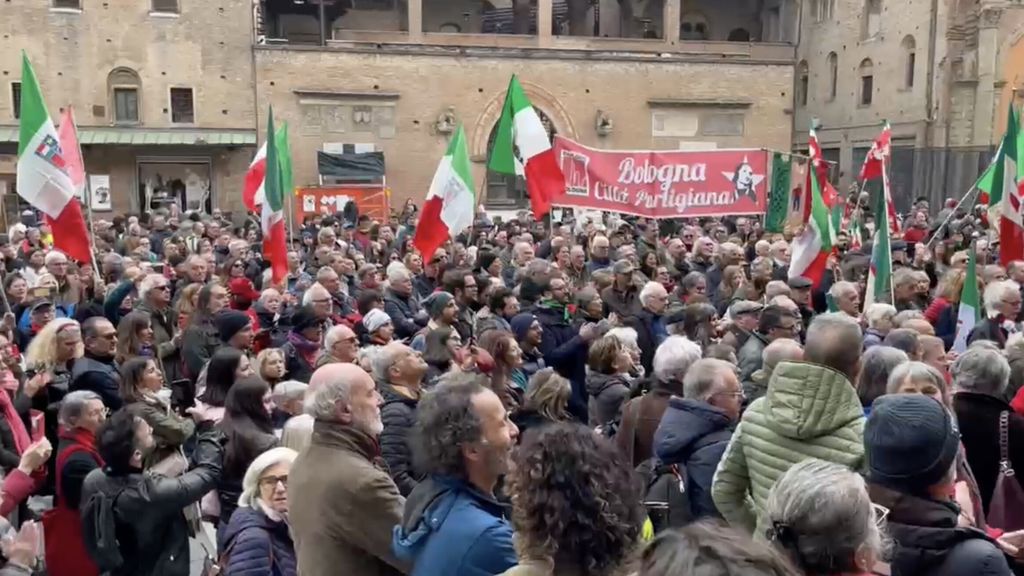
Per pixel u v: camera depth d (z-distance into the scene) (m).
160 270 14.36
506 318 9.43
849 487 2.76
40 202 10.28
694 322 8.62
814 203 11.66
